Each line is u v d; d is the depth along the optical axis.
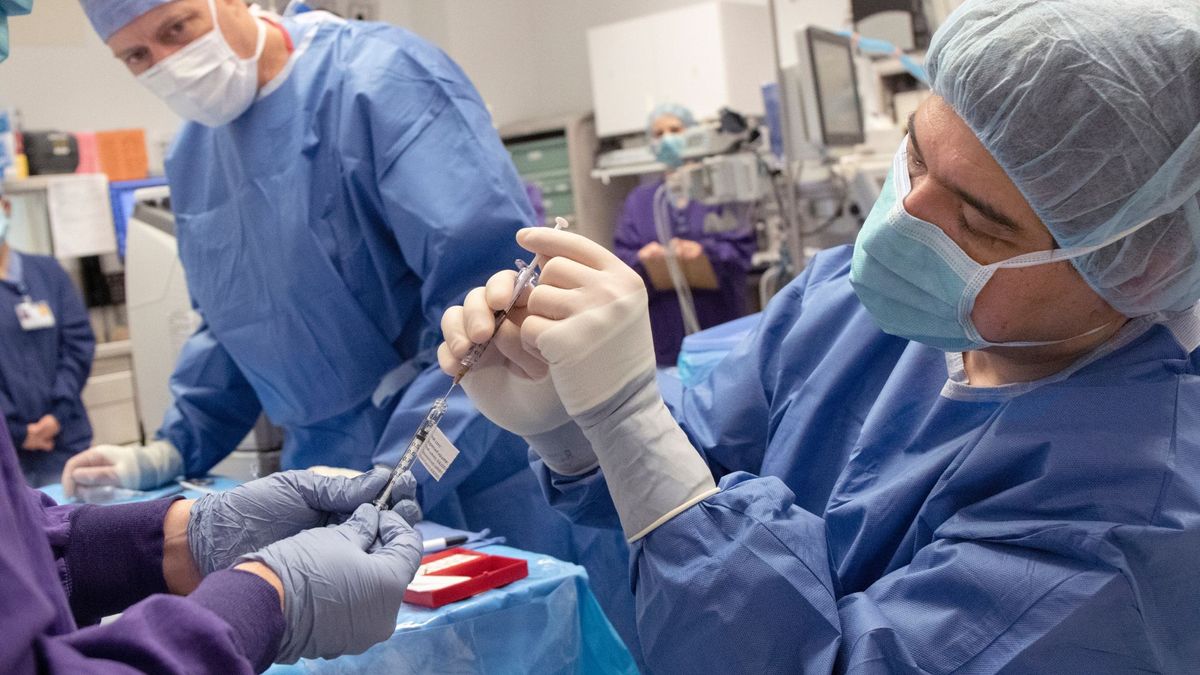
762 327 1.31
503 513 1.85
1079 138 0.86
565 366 0.95
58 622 0.68
